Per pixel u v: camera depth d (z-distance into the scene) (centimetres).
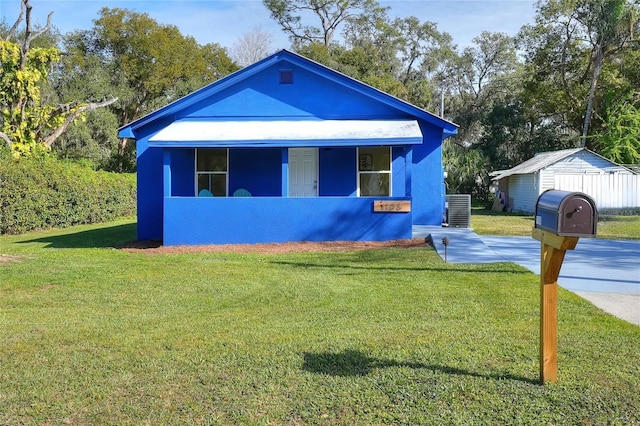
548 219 389
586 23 3312
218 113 1539
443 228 1534
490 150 4009
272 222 1348
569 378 424
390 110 1533
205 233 1345
